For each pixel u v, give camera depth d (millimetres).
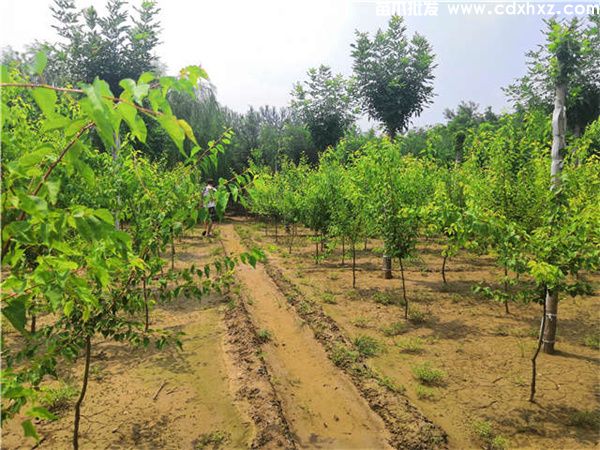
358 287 8508
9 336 5566
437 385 4523
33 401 1988
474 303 7305
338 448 3602
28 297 1573
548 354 5227
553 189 4293
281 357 5480
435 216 4762
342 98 23125
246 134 28969
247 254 3082
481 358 5145
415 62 19812
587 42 4965
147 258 3359
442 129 23812
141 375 4727
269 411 4020
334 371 4980
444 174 9477
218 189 2738
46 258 1497
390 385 4500
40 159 1373
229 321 6422
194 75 1356
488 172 8242
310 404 4336
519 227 4066
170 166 18688
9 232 1355
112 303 2996
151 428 3762
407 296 7789
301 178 15906
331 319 6566
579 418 3812
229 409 4082
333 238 10523
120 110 1160
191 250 12969
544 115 8438
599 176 6961
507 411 4004
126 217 4512
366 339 5715
